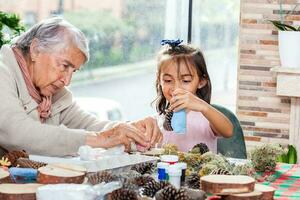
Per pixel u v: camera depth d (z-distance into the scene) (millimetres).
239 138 2867
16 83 2436
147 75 3955
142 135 2297
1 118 2279
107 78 3986
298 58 3363
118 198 1696
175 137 2773
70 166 1882
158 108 2895
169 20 3875
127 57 3961
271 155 2275
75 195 1602
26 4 3875
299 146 3516
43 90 2496
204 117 2785
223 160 2107
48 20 2451
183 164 1974
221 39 3824
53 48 2404
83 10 3926
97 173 1821
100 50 3965
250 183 1783
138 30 3932
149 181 1861
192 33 3857
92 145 2262
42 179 1775
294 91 3377
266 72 3576
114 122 2697
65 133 2277
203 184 1811
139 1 3908
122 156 2113
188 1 3834
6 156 2068
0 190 1679
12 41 2557
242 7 3568
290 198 1920
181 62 2801
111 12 3934
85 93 4012
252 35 3574
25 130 2268
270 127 3594
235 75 3811
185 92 2461
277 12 3537
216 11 3818
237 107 3629
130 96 3980
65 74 2457
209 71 3850
